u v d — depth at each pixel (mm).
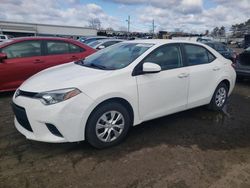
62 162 3123
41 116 3066
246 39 32250
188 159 3258
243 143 3789
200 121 4637
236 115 5047
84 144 3582
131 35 59094
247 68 7852
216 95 5039
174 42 4254
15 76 5953
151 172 2951
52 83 3266
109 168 3014
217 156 3363
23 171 2922
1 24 48969
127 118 3607
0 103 5492
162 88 3900
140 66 3682
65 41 6730
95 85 3258
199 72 4473
